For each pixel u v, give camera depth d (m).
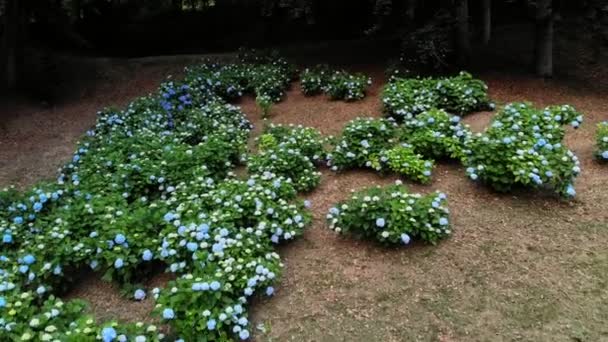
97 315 3.80
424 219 4.13
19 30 10.44
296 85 10.06
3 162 7.57
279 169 5.41
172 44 14.18
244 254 3.80
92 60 12.30
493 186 4.81
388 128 5.98
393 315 3.52
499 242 4.16
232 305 3.38
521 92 7.95
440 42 8.65
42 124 9.17
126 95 10.59
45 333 3.11
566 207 4.55
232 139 6.58
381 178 5.45
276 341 3.38
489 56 9.55
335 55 11.27
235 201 4.45
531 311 3.40
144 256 3.90
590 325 3.22
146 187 5.29
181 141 6.79
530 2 8.27
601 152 5.23
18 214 4.80
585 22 9.56
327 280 3.93
